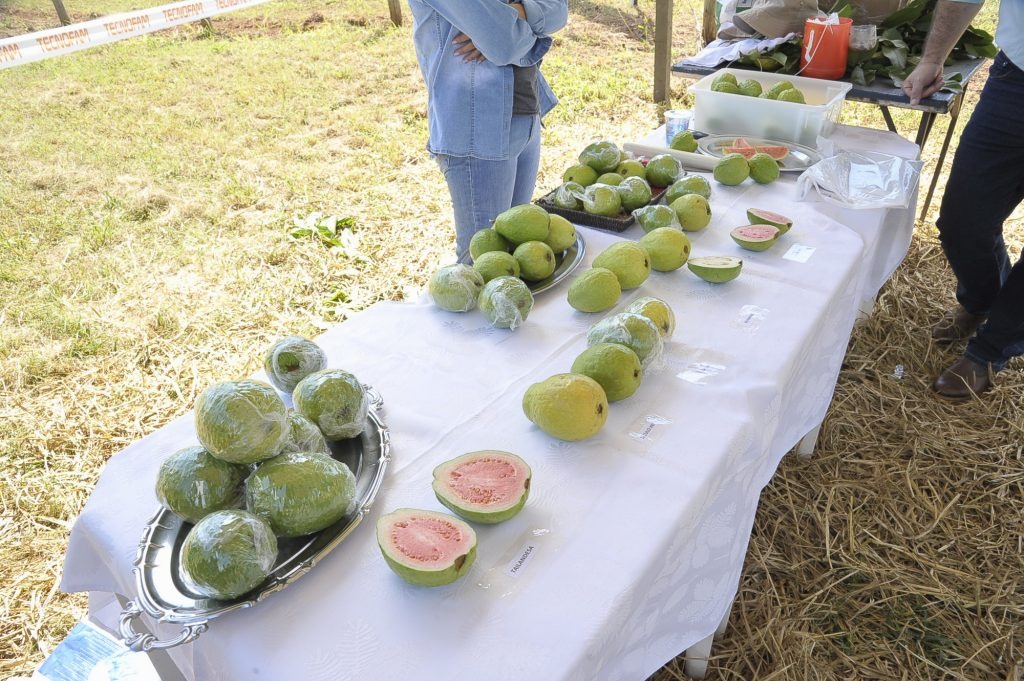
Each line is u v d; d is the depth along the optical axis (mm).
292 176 5543
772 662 2020
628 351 1406
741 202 2330
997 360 2977
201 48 8727
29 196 5355
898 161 2525
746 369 1533
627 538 1141
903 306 3635
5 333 3797
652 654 1270
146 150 6098
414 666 959
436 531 1097
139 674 1520
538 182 5172
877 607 2191
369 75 7699
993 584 2254
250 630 1012
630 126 6094
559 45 8125
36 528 2668
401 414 1439
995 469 2676
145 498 1252
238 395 1062
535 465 1293
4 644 2254
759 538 2396
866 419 2924
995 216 2854
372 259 4410
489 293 1664
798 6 3320
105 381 3455
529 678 937
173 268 4391
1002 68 2576
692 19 8859
